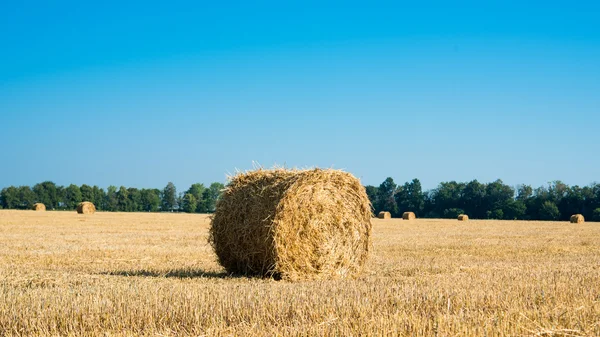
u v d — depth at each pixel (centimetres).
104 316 898
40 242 2541
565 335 805
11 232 3169
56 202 12925
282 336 785
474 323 852
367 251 1617
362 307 959
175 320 884
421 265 1806
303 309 937
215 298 1016
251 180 1565
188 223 4638
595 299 1093
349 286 1234
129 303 962
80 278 1346
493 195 10625
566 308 966
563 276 1444
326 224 1534
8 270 1533
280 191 1484
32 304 954
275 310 940
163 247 2412
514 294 1115
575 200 9669
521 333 811
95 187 13338
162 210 13588
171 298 1008
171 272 1579
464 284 1253
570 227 4978
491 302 1043
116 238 2886
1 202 12600
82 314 901
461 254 2277
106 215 6212
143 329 847
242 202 1535
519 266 1795
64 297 1010
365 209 1616
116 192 13425
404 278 1434
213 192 13425
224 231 1562
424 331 799
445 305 1016
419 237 3334
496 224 5622
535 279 1369
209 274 1553
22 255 1986
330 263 1532
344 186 1584
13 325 859
